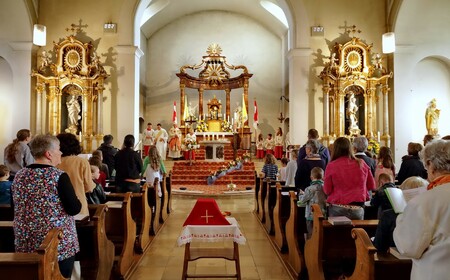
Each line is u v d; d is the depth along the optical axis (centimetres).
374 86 1300
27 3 1247
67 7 1326
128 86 1314
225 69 2152
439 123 1362
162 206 856
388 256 290
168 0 1850
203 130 1916
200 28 2172
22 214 293
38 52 1312
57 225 296
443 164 229
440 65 1366
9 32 1270
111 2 1327
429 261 213
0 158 1316
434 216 212
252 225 836
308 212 488
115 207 529
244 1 1972
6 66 1332
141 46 2047
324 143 1296
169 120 2147
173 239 714
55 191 295
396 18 1284
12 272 257
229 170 1448
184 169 1542
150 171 853
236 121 1966
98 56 1316
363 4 1338
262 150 1908
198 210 460
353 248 408
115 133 1308
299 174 550
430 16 1274
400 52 1302
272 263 570
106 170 756
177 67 2169
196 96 2164
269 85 2169
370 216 508
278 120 2153
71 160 411
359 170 431
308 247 460
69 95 1341
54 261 275
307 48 1314
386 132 1291
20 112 1269
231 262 571
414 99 1358
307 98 1316
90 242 400
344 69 1303
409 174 625
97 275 398
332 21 1333
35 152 304
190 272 525
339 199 430
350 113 1310
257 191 966
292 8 1335
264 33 2169
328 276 460
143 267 550
